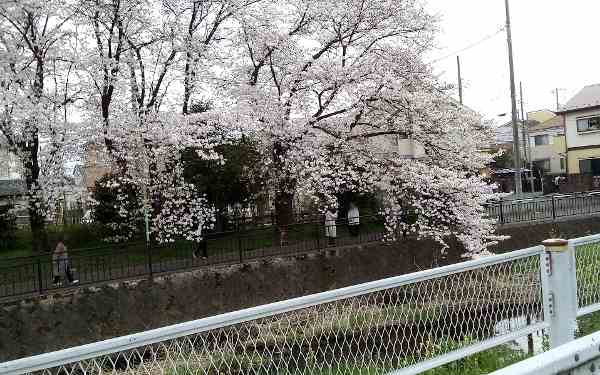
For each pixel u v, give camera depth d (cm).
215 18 1744
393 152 1716
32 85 1488
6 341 1030
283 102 1647
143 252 1517
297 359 396
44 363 267
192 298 1272
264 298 1372
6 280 1209
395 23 1700
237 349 377
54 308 1102
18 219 2142
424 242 1642
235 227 1844
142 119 1520
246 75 1731
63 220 1905
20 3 1395
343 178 1675
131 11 1571
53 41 1564
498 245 1723
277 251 1528
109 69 1509
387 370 421
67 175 1581
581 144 3622
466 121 1784
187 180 1742
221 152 1819
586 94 3716
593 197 2134
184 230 1527
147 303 1212
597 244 543
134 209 1702
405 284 405
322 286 1459
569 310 481
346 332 421
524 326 474
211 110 1652
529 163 4250
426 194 1549
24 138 1494
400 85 1561
